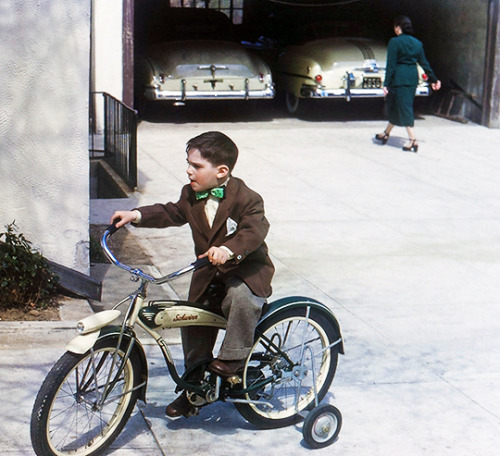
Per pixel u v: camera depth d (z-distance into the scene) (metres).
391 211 8.73
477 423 4.34
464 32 14.43
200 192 3.80
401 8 16.36
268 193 9.24
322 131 13.23
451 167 10.90
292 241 7.59
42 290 5.54
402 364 5.07
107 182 9.93
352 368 4.98
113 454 3.86
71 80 5.56
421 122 14.35
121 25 11.92
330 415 4.01
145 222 3.84
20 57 5.45
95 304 5.82
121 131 9.52
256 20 18.98
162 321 3.74
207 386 3.88
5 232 5.59
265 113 15.09
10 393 4.40
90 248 6.79
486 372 5.00
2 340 5.03
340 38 14.77
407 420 4.35
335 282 6.55
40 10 5.41
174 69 13.15
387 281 6.61
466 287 6.54
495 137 13.10
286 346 5.07
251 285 3.78
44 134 5.60
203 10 15.41
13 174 5.61
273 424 4.18
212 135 3.75
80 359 3.55
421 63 11.67
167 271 6.65
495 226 8.31
